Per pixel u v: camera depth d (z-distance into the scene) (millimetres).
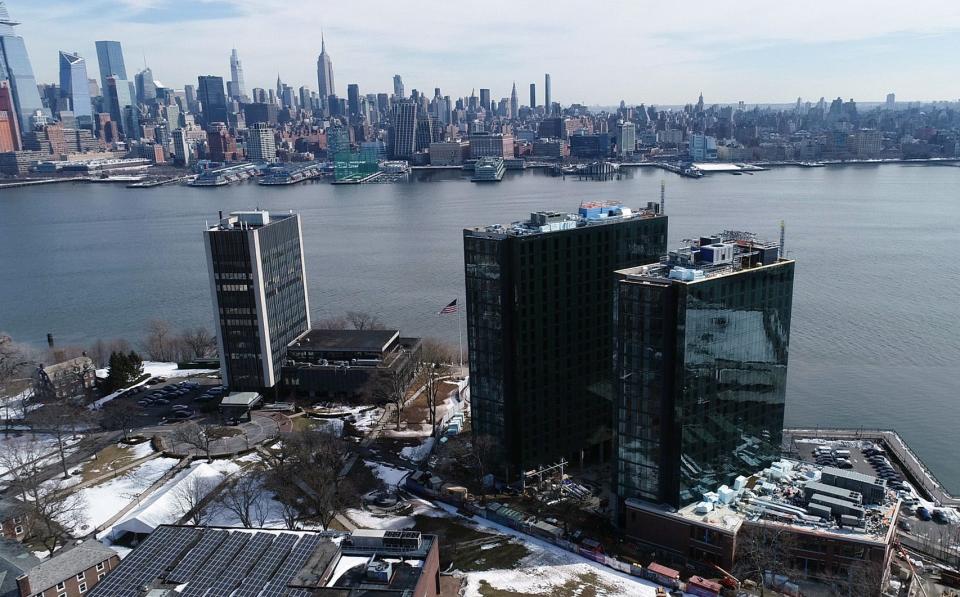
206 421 199375
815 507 127938
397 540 96438
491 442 159875
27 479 151750
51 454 173750
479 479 160875
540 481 158875
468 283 154875
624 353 131625
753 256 137500
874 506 131750
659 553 130875
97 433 192500
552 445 163000
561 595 117938
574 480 161750
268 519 143125
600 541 135125
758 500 133750
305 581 89625
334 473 156125
